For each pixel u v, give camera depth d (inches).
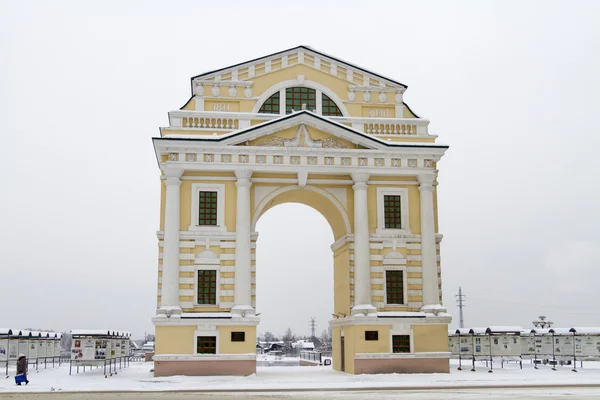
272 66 2022.6
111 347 1888.5
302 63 2036.2
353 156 1913.1
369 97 2047.2
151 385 1488.7
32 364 2285.9
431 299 1884.8
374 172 1914.4
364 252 1876.2
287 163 1884.8
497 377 1681.8
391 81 2060.8
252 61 2007.9
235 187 1882.4
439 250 1972.2
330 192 1957.4
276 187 1934.1
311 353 3142.2
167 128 1897.1
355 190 1914.4
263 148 1866.4
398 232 1927.9
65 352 5078.7
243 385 1476.4
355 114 2032.5
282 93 2010.3
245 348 1765.5
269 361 3284.9
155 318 1750.7
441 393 1275.8
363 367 1802.4
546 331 2283.5
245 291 1807.3
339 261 2091.5
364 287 1859.0
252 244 1881.2
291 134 1907.0
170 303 1776.6
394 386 1416.1
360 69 2054.6
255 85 2003.0
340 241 2034.9
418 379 1630.2
